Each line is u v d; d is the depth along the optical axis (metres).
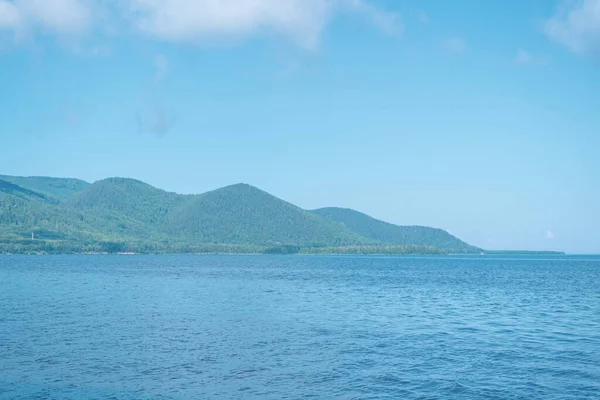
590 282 124.88
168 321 54.88
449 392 30.47
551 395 29.92
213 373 34.22
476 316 60.66
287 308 66.75
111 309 64.75
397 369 35.34
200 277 135.38
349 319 57.34
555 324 54.78
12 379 32.75
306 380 32.78
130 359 37.72
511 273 173.88
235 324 53.12
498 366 36.19
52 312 61.81
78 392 30.28
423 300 78.44
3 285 103.00
